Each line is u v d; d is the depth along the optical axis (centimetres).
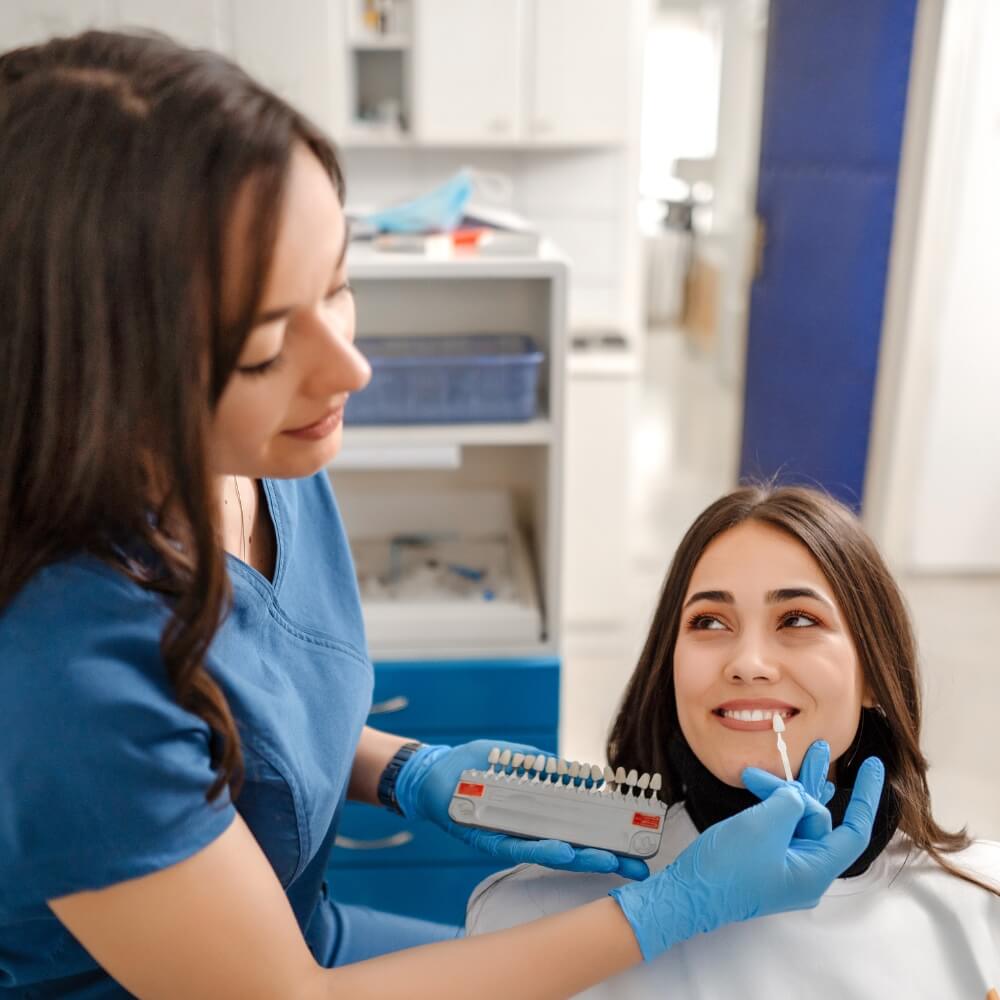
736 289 539
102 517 64
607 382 265
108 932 65
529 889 89
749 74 505
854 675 81
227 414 61
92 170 55
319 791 82
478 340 169
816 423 311
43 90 57
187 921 65
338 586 95
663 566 333
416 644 162
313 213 59
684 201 700
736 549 84
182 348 57
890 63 270
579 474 273
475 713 162
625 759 98
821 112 290
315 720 85
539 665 160
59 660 63
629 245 345
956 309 305
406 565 180
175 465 59
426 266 146
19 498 63
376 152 334
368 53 335
